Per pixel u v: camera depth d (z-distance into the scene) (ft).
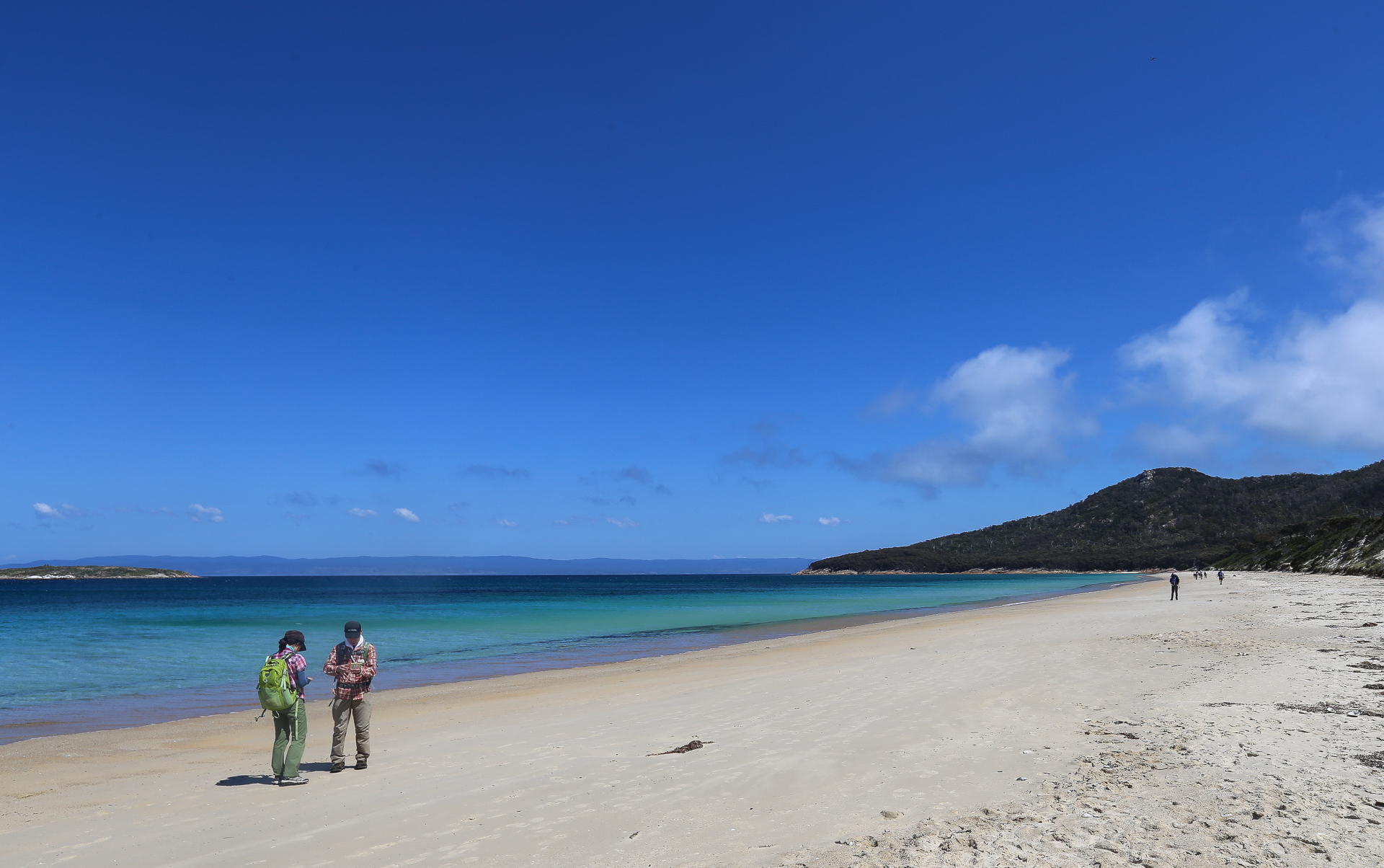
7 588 455.22
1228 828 18.51
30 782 28.84
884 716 35.32
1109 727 30.81
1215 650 54.75
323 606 207.41
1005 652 60.59
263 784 27.07
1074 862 16.62
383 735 37.55
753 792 23.34
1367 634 62.28
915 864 16.75
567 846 19.01
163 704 52.90
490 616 156.87
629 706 43.42
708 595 290.56
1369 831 18.24
